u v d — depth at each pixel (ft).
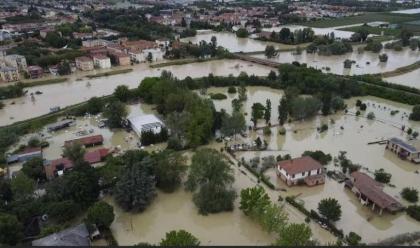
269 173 410.93
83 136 510.99
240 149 463.42
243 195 329.52
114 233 319.68
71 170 372.58
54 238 276.62
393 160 439.63
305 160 397.60
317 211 342.64
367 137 501.97
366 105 614.34
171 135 488.44
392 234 315.17
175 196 371.97
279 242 278.46
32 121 556.92
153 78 652.48
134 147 475.72
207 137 481.05
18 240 284.41
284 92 647.15
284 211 342.23
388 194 369.09
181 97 556.10
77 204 328.29
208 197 344.08
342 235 307.78
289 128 531.91
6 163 432.66
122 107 538.06
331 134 512.22
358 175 378.32
